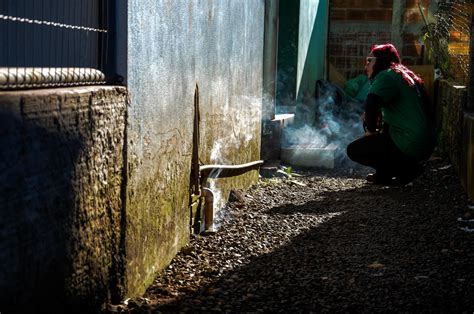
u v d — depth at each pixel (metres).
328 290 4.23
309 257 4.97
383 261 4.86
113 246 3.60
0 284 2.50
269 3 8.52
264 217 6.17
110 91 3.44
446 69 10.15
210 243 5.25
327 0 11.59
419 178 7.91
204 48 5.41
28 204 2.68
